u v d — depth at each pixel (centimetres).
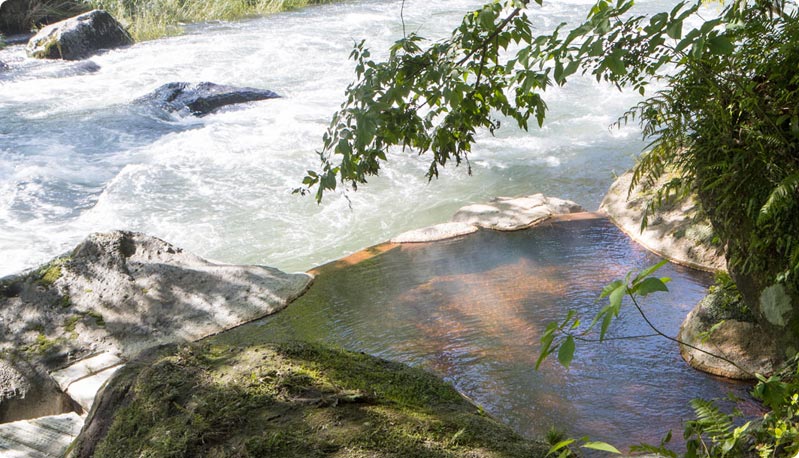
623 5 249
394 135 324
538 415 420
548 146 1028
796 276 342
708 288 557
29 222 885
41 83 1527
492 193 891
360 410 260
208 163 1048
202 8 2148
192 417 258
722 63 316
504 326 524
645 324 512
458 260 652
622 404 424
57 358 532
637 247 644
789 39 310
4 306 571
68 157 1098
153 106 1317
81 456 271
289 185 956
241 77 1512
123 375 289
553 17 1788
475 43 321
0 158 1089
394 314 560
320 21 1967
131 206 913
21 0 1989
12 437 398
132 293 587
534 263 629
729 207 344
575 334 504
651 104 356
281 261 762
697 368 454
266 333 554
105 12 1823
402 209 866
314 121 1216
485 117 343
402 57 322
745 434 263
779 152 315
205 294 596
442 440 246
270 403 263
